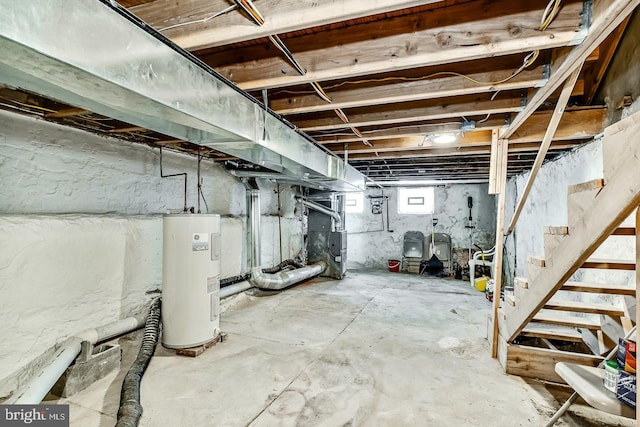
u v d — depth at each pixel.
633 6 1.11
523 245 4.77
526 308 2.10
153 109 1.39
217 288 2.83
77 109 2.09
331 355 2.65
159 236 3.10
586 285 2.00
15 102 1.91
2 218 1.96
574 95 2.49
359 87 2.15
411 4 1.16
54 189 2.39
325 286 5.48
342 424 1.76
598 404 1.39
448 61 1.57
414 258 6.99
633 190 1.12
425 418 1.82
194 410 1.87
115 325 2.52
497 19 1.46
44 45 0.89
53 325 2.18
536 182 4.24
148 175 3.19
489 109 2.24
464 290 5.26
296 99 2.31
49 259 2.15
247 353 2.66
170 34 1.48
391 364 2.49
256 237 4.42
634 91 2.07
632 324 1.95
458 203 7.02
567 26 1.35
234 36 1.40
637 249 1.22
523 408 1.92
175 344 2.62
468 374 2.35
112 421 1.74
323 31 1.75
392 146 3.47
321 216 6.36
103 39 1.05
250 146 2.15
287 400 1.98
